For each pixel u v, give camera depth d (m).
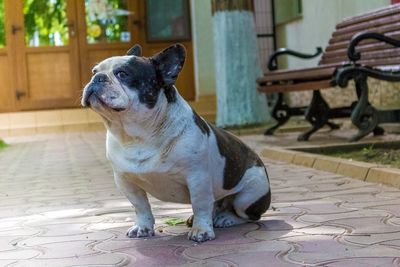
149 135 3.05
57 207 4.71
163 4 14.76
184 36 14.82
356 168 5.28
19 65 14.55
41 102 14.57
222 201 3.58
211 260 2.79
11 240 3.53
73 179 6.43
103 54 14.76
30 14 14.59
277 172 5.89
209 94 14.57
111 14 14.72
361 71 7.05
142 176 3.12
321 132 9.59
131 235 3.39
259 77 10.11
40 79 14.62
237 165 3.35
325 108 8.51
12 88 14.53
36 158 8.84
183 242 3.18
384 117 8.16
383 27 7.86
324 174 5.58
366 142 6.93
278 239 3.13
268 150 7.20
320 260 2.67
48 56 14.62
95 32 14.72
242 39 10.69
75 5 14.64
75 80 14.68
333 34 9.40
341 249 2.85
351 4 10.85
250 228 3.45
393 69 7.12
